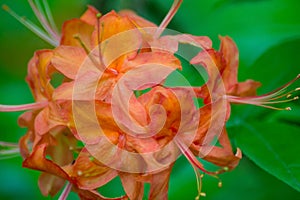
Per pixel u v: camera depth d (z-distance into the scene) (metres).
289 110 0.48
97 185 0.41
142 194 0.42
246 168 0.49
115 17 0.42
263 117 0.48
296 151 0.45
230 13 0.51
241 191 0.49
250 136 0.47
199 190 0.42
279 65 0.49
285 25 0.50
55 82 0.49
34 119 0.45
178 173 0.48
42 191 0.46
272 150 0.45
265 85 0.49
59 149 0.44
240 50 0.51
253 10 0.51
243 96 0.46
